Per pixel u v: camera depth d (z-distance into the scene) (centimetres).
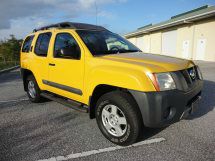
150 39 3641
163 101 339
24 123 498
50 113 563
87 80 427
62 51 452
